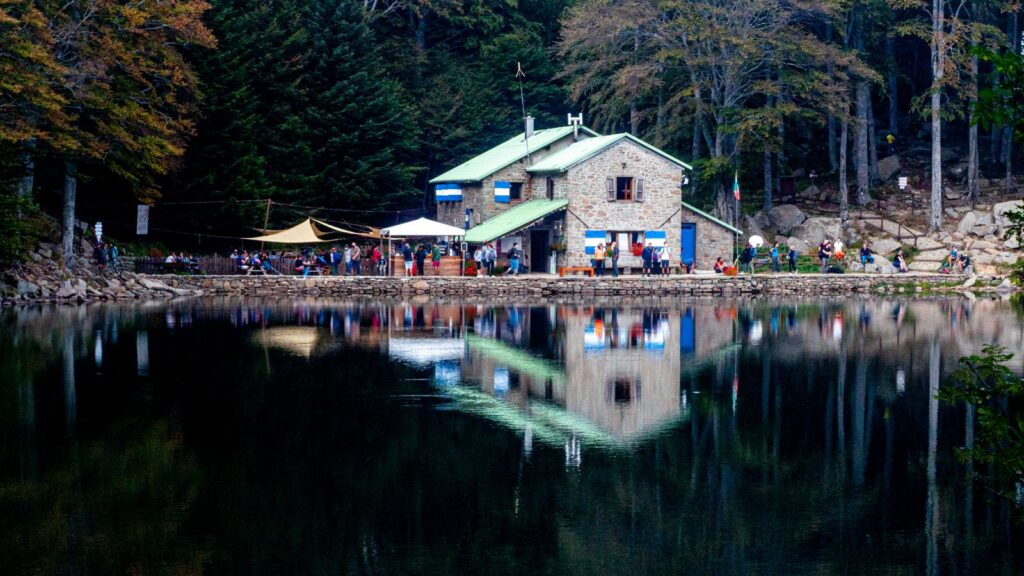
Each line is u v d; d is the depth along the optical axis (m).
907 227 77.00
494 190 72.75
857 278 67.88
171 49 56.75
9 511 18.92
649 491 20.81
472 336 42.19
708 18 75.94
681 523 18.98
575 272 67.50
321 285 63.34
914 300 62.38
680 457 23.20
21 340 38.75
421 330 44.12
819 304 59.09
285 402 28.20
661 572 16.75
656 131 77.44
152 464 21.94
